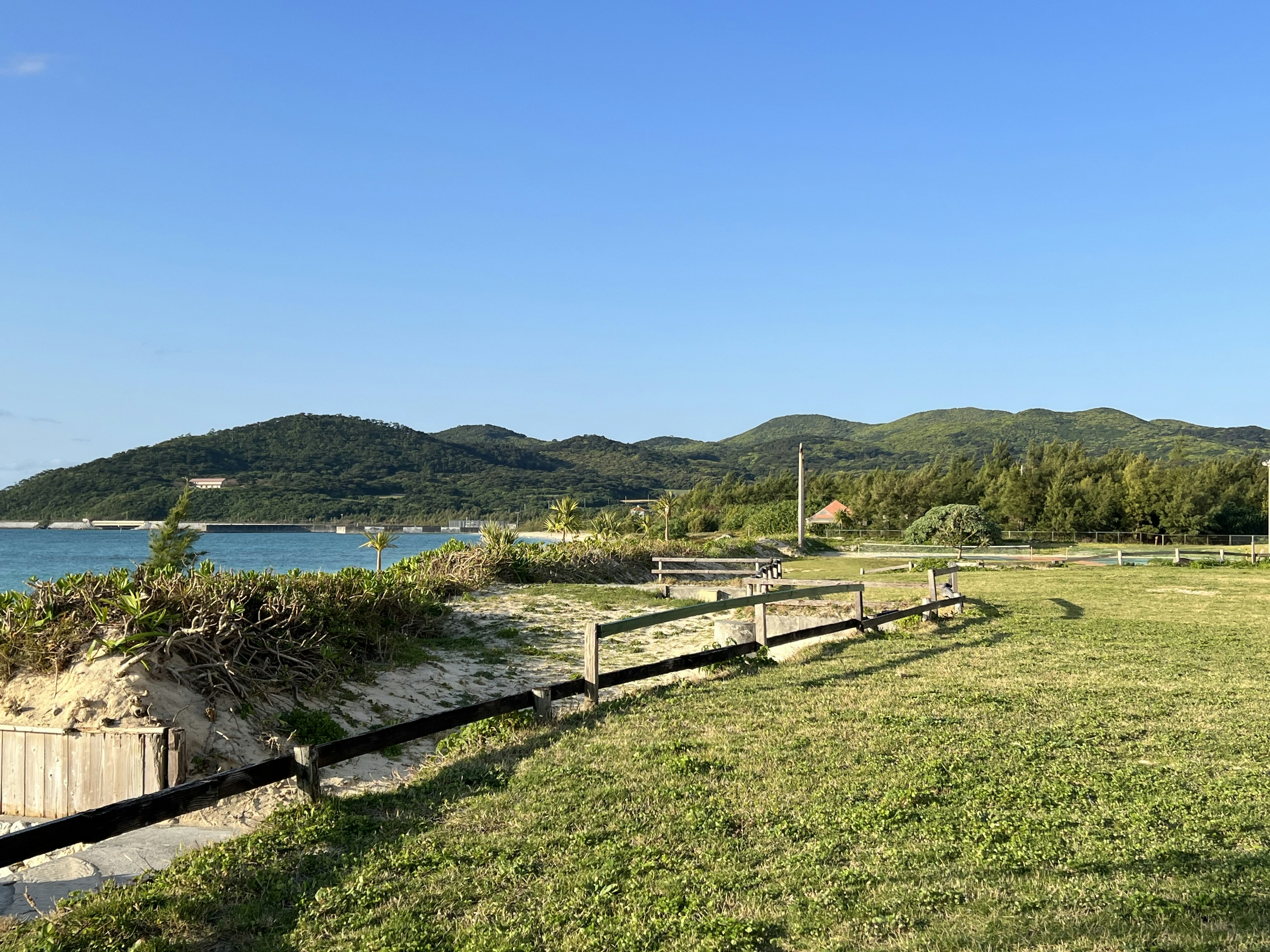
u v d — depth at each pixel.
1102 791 6.55
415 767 8.76
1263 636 14.97
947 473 88.25
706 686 10.85
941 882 5.00
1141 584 26.80
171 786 7.86
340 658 11.55
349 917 4.79
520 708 8.85
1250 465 77.81
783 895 4.90
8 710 8.56
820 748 7.84
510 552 25.56
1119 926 4.33
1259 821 5.86
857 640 14.36
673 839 5.80
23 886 5.47
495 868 5.40
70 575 11.13
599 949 4.34
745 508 77.56
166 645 9.09
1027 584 27.02
